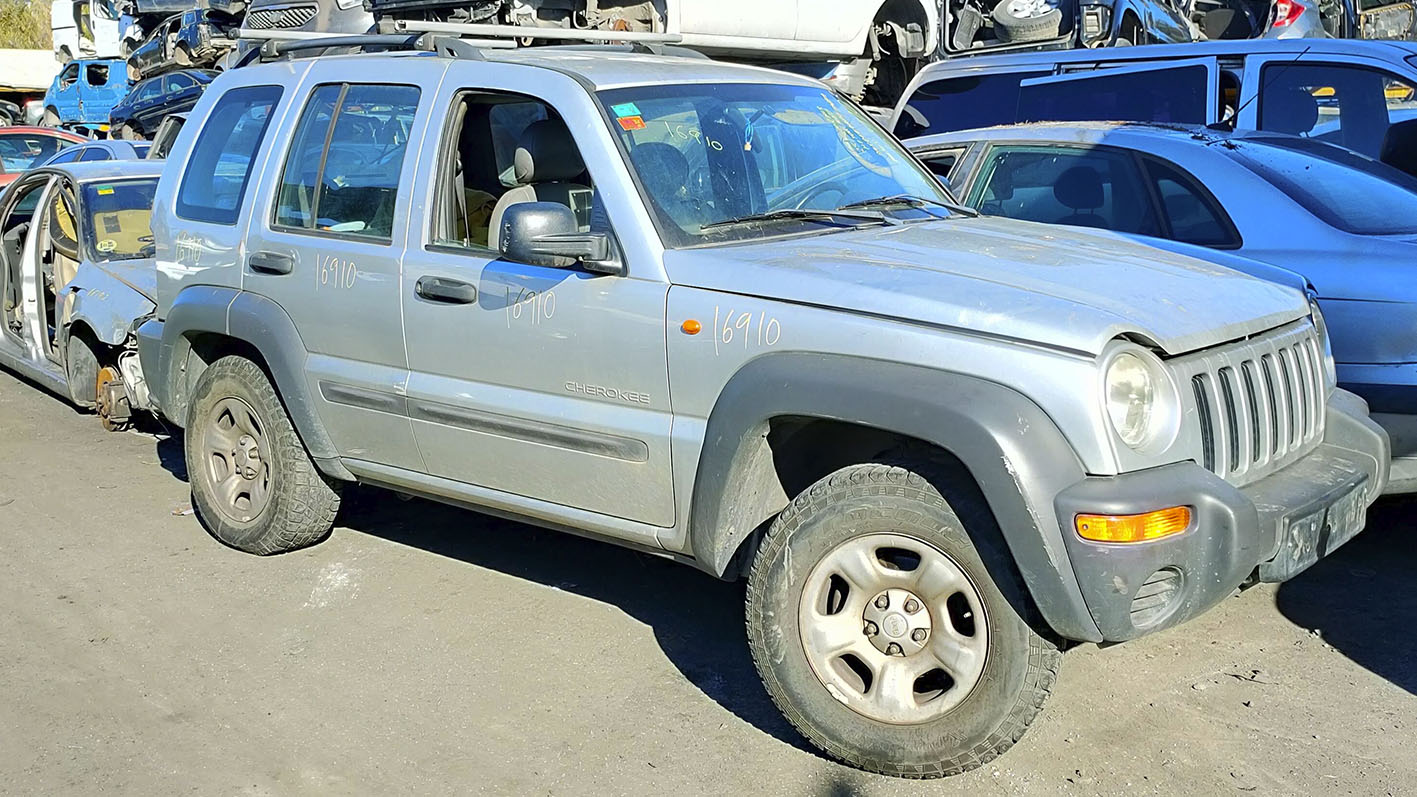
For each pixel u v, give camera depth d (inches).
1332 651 171.2
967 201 249.3
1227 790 137.5
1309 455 154.9
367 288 184.1
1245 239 210.2
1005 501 126.6
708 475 147.7
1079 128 241.9
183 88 740.0
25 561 217.3
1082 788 138.6
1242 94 297.1
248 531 214.1
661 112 169.8
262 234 201.0
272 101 207.6
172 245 218.7
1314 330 160.6
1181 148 224.1
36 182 343.3
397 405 182.7
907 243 159.5
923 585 136.4
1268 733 149.6
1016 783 139.9
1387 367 188.2
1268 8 430.6
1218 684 162.4
